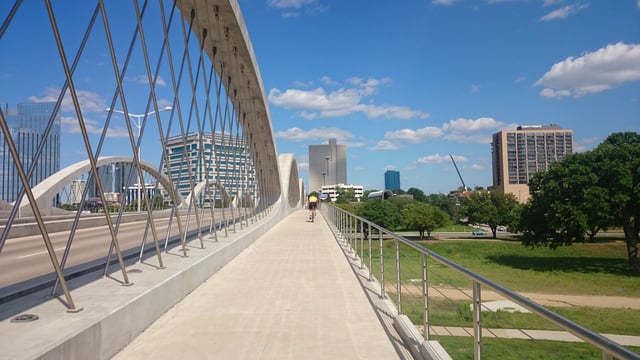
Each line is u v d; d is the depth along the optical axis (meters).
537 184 37.31
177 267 6.99
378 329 5.11
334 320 5.49
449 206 83.31
